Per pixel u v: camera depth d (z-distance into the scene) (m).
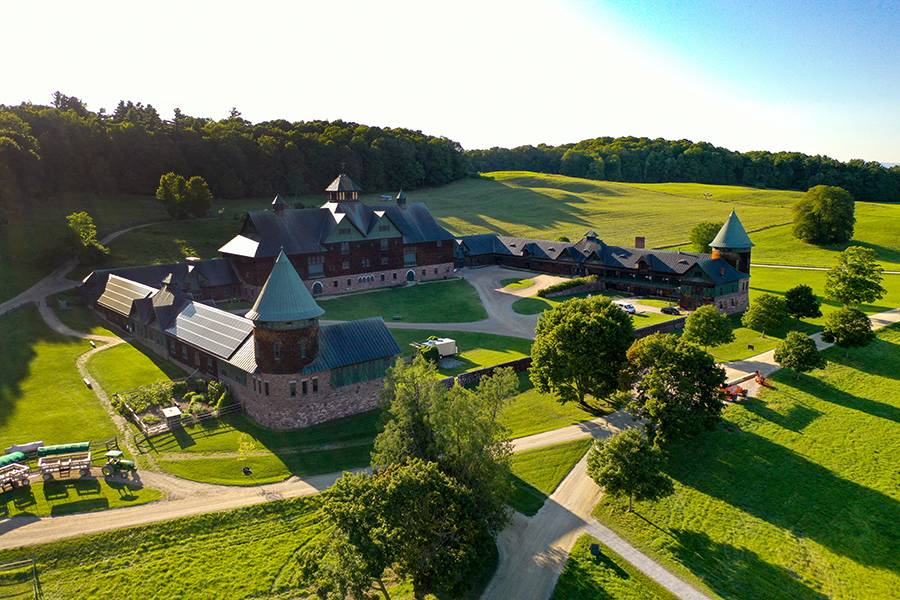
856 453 56.91
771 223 171.88
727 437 58.84
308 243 107.62
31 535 41.28
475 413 43.31
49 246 110.88
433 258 125.12
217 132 177.75
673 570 41.16
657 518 46.84
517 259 138.12
